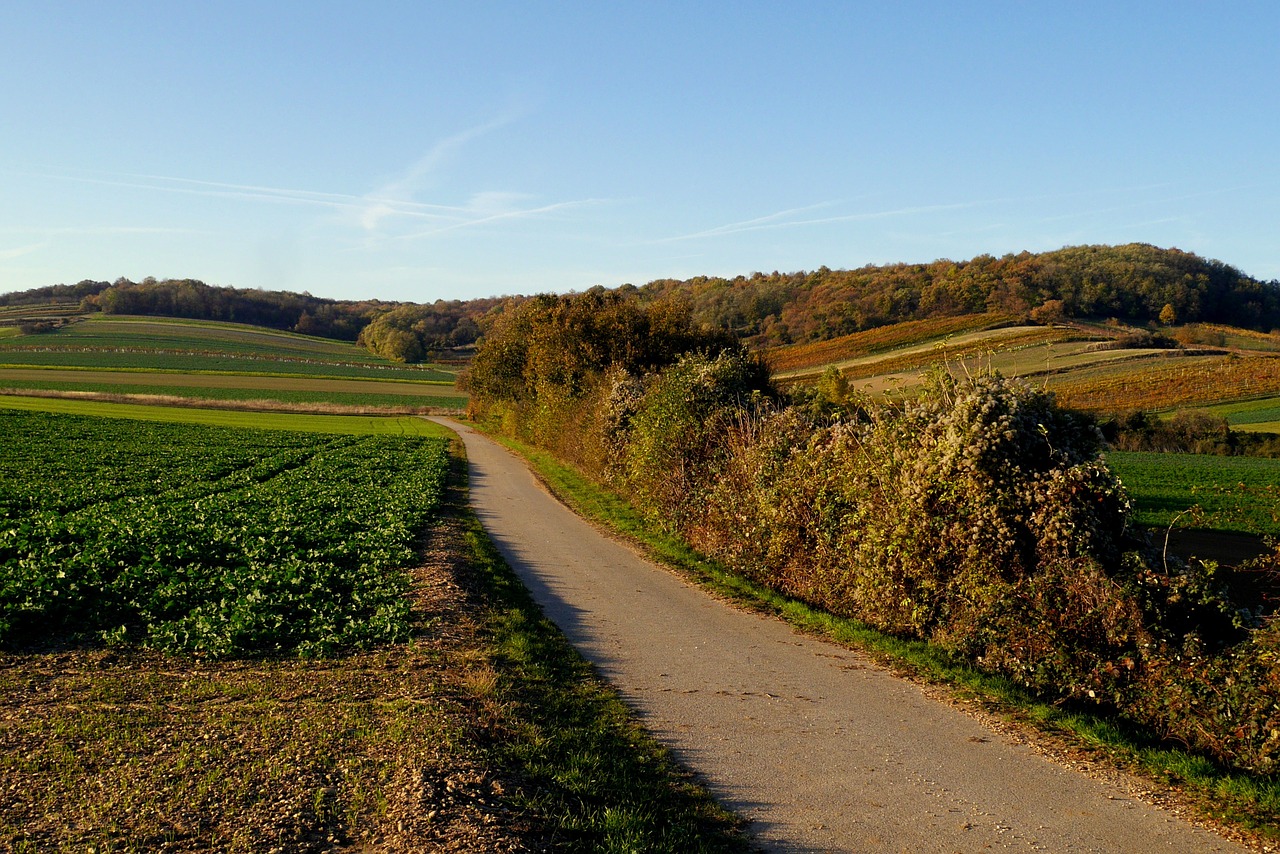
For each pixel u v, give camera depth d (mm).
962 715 9414
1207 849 6305
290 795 6352
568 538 22219
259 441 52094
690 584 16938
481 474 39188
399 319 176750
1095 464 10516
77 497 23984
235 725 7855
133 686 9078
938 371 12586
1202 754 7980
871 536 12680
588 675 10695
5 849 5332
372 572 15453
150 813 5941
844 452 14164
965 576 11094
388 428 75125
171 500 24688
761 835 6480
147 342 146000
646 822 6520
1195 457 53375
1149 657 8750
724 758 8070
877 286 118875
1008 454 11000
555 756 7758
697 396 22547
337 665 10227
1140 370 77688
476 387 70875
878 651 12078
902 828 6629
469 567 17062
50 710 8133
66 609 11727
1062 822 6750
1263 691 7609
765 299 124438
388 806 6238
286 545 17375
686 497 20859
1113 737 8500
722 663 11484
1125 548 10352
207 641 10781
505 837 5914
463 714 8438
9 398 82062
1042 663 9828
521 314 59688
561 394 43750
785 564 15781
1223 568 17266
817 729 8914
